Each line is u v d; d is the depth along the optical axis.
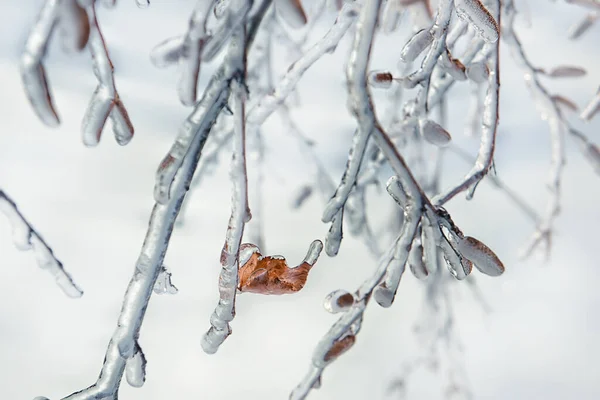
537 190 2.41
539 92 0.85
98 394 0.62
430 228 0.64
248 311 1.92
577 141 0.87
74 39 0.56
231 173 0.60
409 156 1.13
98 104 0.60
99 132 0.60
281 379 1.71
